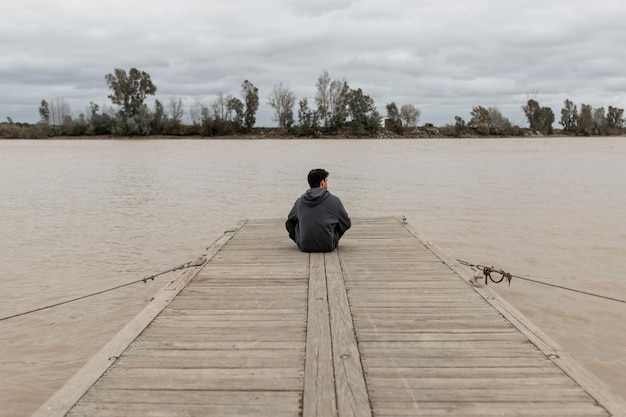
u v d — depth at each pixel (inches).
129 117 3644.2
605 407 112.1
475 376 128.6
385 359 139.9
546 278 335.9
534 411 111.5
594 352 222.5
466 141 3329.2
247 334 159.3
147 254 410.3
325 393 119.3
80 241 455.8
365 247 293.7
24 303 295.9
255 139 3555.6
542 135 4473.4
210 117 3673.7
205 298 198.4
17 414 177.0
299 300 195.2
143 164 1400.1
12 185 901.2
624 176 1010.7
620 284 321.4
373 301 192.7
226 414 111.5
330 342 150.5
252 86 3757.4
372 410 112.6
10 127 3646.7
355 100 3767.2
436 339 154.2
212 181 967.0
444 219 551.8
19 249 426.0
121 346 148.6
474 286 209.8
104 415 111.2
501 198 711.1
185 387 123.7
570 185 862.5
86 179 1005.8
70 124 3661.4
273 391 121.7
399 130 3956.7
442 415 110.3
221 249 294.2
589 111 4576.8
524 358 139.3
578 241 439.2
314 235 273.6
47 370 210.5
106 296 307.9
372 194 765.3
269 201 705.0
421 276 228.1
